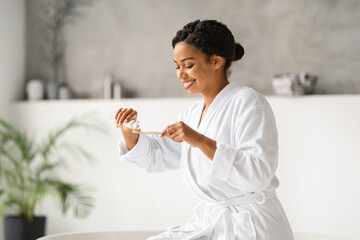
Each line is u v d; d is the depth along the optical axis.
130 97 4.18
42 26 4.45
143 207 3.88
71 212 4.09
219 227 1.70
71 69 4.37
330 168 3.40
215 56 1.71
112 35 4.26
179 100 3.80
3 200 3.91
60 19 4.42
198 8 4.01
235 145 1.68
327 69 3.66
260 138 1.57
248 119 1.61
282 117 3.51
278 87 3.52
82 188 4.04
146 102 3.88
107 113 4.00
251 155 1.55
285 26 3.76
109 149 3.99
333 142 3.40
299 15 3.73
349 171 3.36
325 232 3.39
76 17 4.38
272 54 3.79
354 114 3.37
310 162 3.44
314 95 3.48
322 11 3.69
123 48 4.23
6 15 4.27
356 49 3.60
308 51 3.71
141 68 4.16
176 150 1.98
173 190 3.81
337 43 3.65
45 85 4.36
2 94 4.22
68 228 4.09
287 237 1.68
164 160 1.98
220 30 1.70
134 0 4.21
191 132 1.53
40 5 4.46
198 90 1.74
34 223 3.87
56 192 3.80
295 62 3.73
